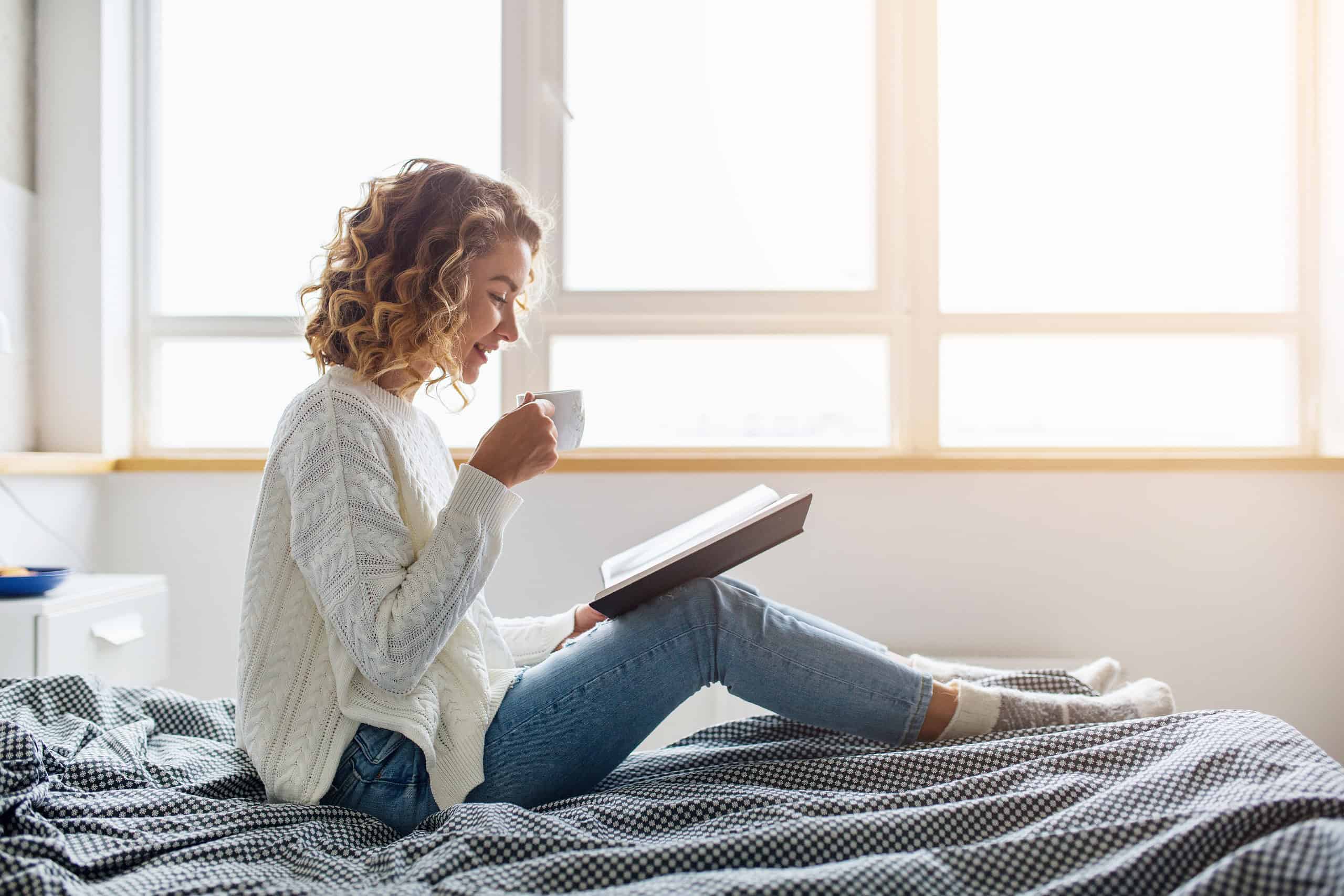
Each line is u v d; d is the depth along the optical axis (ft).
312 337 3.58
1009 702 3.58
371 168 7.87
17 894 2.29
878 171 7.61
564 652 3.43
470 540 3.07
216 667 7.36
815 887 2.35
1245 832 2.47
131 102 7.82
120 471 7.34
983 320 7.52
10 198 7.14
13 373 7.17
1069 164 7.66
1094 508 7.14
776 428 7.75
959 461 7.11
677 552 3.42
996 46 7.68
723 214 7.77
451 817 2.91
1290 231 7.54
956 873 2.51
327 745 3.19
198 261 7.92
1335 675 7.03
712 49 7.79
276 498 3.25
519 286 3.69
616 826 2.95
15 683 3.84
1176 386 7.66
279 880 2.60
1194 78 7.63
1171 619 7.12
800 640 3.33
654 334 7.65
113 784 3.21
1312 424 7.48
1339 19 7.27
